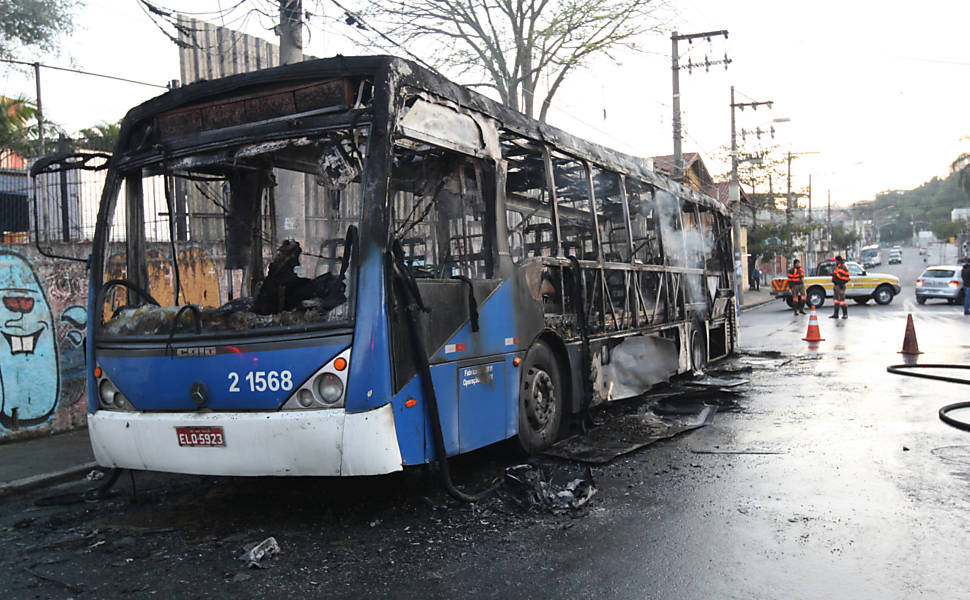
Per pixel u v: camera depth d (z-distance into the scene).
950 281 31.56
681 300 11.79
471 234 6.16
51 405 8.78
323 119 5.16
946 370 12.12
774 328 22.77
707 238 14.03
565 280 7.76
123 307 5.85
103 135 14.59
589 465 6.62
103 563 4.66
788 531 4.85
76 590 4.24
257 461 4.89
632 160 10.01
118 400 5.59
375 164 4.96
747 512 5.27
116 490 6.48
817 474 6.19
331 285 5.17
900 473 6.15
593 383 8.23
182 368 5.21
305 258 5.58
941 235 114.69
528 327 6.75
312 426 4.73
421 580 4.22
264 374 4.93
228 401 5.05
